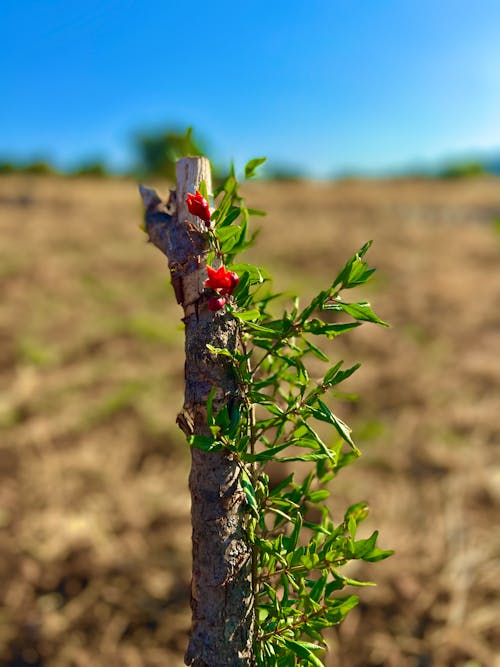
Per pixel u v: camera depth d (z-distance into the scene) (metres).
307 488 1.04
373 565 3.18
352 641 2.84
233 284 0.83
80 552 3.31
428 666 2.75
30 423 4.68
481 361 5.85
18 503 3.72
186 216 0.91
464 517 3.66
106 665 2.77
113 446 4.38
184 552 3.38
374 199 21.45
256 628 0.92
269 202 19.89
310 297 7.41
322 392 0.86
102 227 13.75
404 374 5.52
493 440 4.55
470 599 3.04
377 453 4.29
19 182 25.55
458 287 8.41
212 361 0.86
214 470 0.86
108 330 6.74
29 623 2.94
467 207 19.36
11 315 7.17
